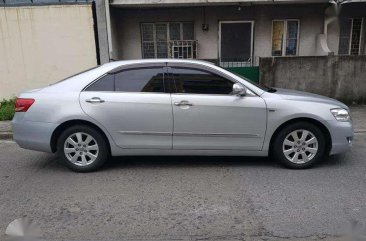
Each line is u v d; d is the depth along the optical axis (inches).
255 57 487.2
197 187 192.1
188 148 214.5
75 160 217.5
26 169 229.1
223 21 477.1
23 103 216.4
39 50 419.8
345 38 488.4
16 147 286.5
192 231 148.0
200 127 211.3
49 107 213.0
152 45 486.9
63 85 218.2
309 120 213.5
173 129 212.1
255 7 469.7
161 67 215.6
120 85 215.3
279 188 189.0
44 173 220.2
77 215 163.3
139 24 477.4
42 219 160.2
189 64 215.3
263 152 216.1
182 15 473.1
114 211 166.4
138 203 174.2
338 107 216.4
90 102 211.3
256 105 209.5
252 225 151.7
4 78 425.4
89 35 417.1
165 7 461.4
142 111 210.7
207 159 237.9
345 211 162.4
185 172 215.0
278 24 482.9
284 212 162.6
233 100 209.9
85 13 412.5
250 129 211.6
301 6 470.0
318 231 146.3
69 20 414.0
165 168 222.7
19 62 422.3
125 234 146.6
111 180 204.8
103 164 223.6
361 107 408.5
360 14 478.0
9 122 362.6
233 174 210.2
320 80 419.8
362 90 422.9
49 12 412.2
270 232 146.2
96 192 188.4
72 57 421.7
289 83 418.9
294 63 415.8
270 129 211.6
